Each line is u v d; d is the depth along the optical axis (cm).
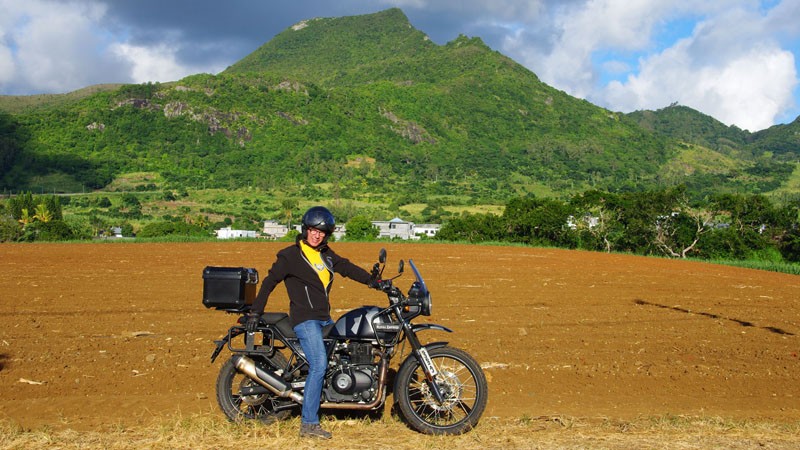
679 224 5378
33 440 565
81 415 662
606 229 5566
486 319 1182
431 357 616
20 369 819
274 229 13000
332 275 599
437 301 1377
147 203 18462
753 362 935
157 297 1357
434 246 3256
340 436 591
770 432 621
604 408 718
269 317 609
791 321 1275
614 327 1149
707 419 664
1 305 1245
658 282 1889
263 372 603
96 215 15250
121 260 2172
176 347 933
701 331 1141
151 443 560
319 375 583
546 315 1241
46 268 1903
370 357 602
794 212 5219
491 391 767
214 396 730
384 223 12138
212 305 598
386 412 676
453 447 561
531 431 612
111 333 1015
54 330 1030
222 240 3381
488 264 2262
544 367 873
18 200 9500
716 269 2531
